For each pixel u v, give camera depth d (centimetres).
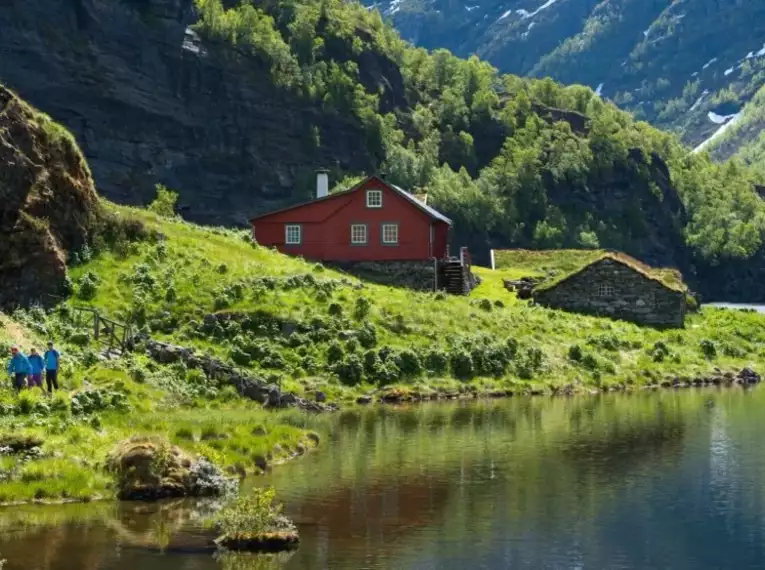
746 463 4828
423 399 6894
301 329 7238
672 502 4131
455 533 3672
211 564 3256
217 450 4534
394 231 10112
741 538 3669
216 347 6844
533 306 9444
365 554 3422
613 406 6719
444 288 10144
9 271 6706
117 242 7650
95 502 3916
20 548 3350
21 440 4209
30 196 7025
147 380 5816
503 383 7394
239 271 7856
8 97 7231
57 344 5984
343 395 6706
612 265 9588
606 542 3609
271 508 3762
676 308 9531
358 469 4616
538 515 3922
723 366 8762
